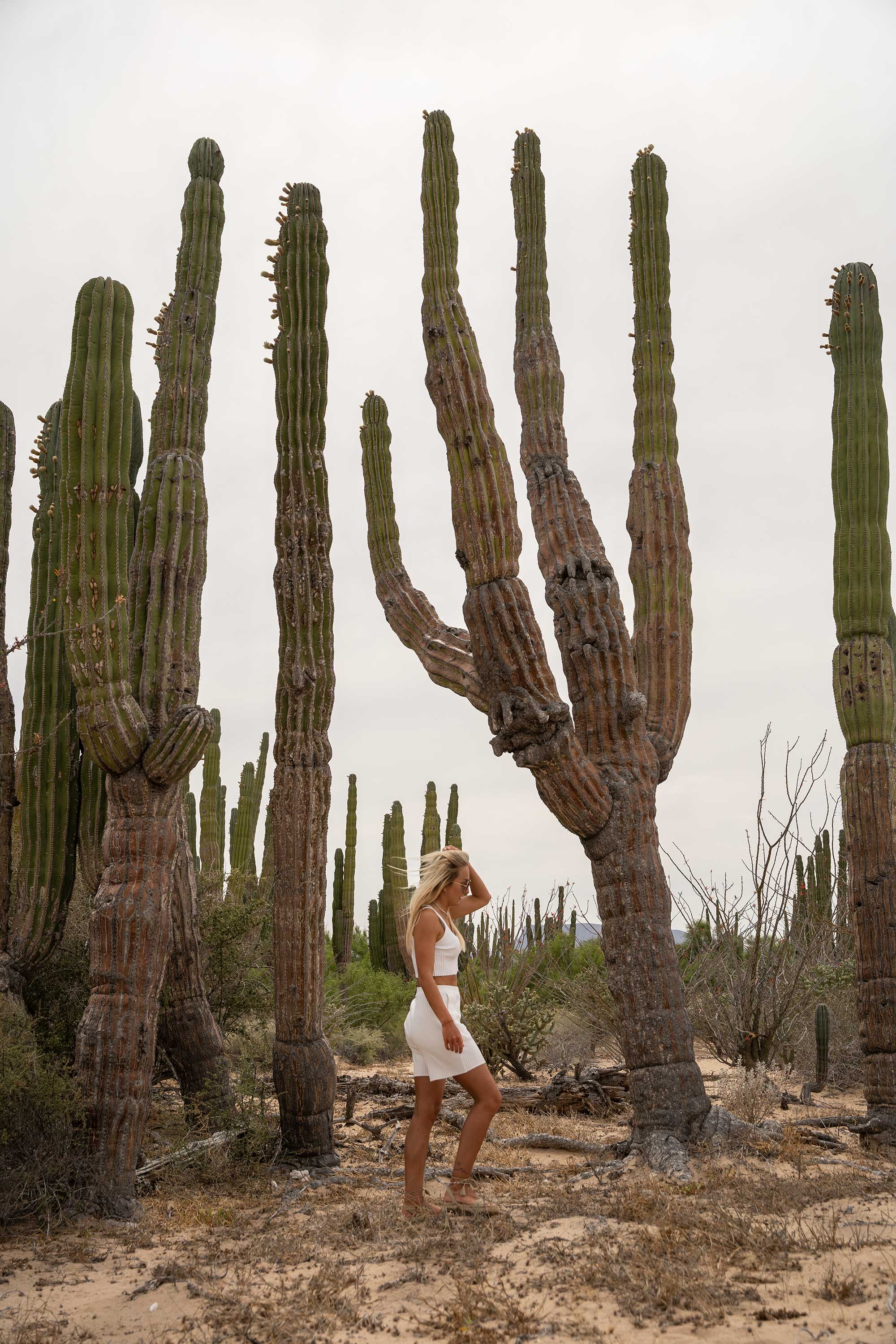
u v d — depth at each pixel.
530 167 8.18
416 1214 4.97
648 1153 6.12
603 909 6.73
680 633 7.41
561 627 7.09
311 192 7.60
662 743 7.15
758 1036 9.51
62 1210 5.12
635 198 8.27
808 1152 6.35
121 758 5.82
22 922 7.02
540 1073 10.78
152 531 6.41
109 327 6.21
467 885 5.76
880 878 6.97
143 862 5.84
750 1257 4.07
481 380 7.16
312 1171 6.30
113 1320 3.73
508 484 7.00
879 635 7.46
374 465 8.64
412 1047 5.33
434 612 8.05
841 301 8.02
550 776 6.74
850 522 7.63
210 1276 4.16
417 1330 3.46
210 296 7.27
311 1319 3.62
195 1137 6.67
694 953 11.39
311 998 6.57
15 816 7.49
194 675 6.33
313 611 7.02
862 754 7.21
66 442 6.09
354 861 17.36
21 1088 5.38
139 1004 5.68
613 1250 4.23
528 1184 5.84
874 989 6.87
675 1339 3.25
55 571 7.63
